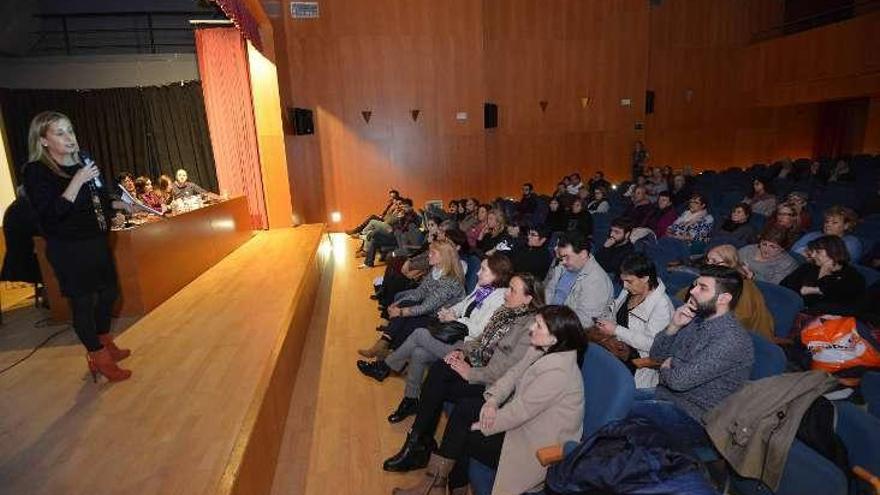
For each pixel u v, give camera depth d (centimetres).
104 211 234
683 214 494
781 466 150
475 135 927
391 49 872
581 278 263
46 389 239
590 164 1020
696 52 1048
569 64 973
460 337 259
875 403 163
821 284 270
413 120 898
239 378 244
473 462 192
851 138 1124
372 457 241
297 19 834
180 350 279
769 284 257
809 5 1032
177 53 708
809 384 156
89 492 166
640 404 183
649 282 233
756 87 1074
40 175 210
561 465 141
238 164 667
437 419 234
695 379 182
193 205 495
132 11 837
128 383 242
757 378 184
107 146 698
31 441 196
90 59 682
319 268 569
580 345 178
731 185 750
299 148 855
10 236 338
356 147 886
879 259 318
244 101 652
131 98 698
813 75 948
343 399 298
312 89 855
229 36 632
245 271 455
